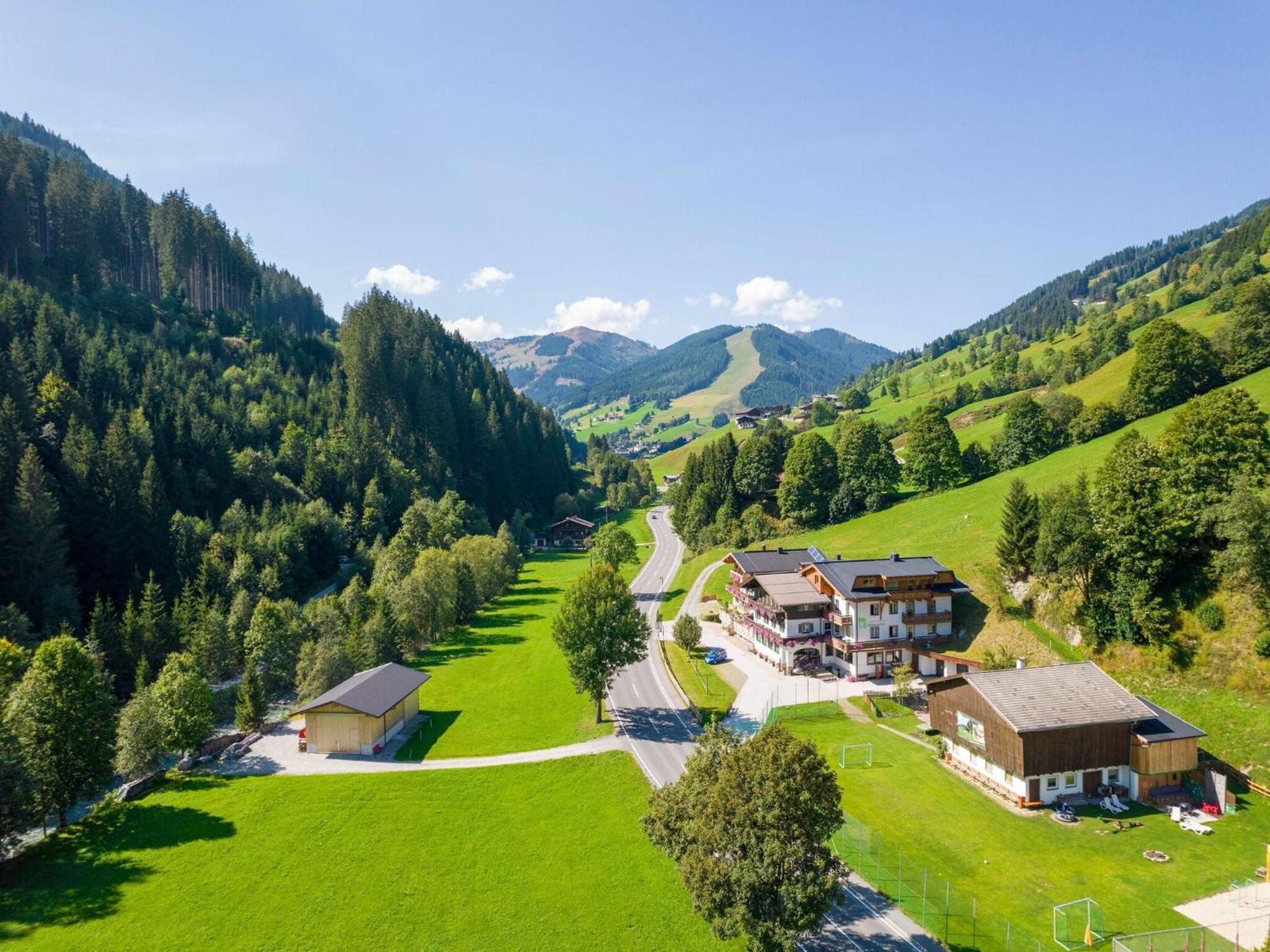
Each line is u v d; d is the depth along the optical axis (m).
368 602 110.56
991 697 57.34
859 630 87.25
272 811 62.47
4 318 147.38
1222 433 71.75
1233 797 53.50
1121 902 43.19
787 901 35.44
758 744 38.44
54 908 49.66
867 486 144.38
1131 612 70.44
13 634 89.44
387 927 46.91
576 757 70.50
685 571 154.12
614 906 47.69
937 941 40.88
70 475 120.25
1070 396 137.25
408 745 76.81
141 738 68.12
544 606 143.00
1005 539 90.75
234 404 177.75
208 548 124.25
